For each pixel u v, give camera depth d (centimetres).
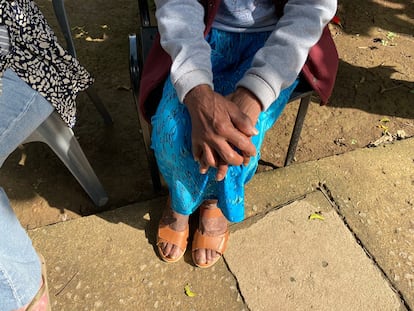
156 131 156
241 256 190
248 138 142
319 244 194
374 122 252
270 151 240
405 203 209
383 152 229
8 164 233
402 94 267
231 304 178
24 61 142
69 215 213
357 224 201
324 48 170
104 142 246
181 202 169
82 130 251
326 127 250
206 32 159
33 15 149
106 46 301
